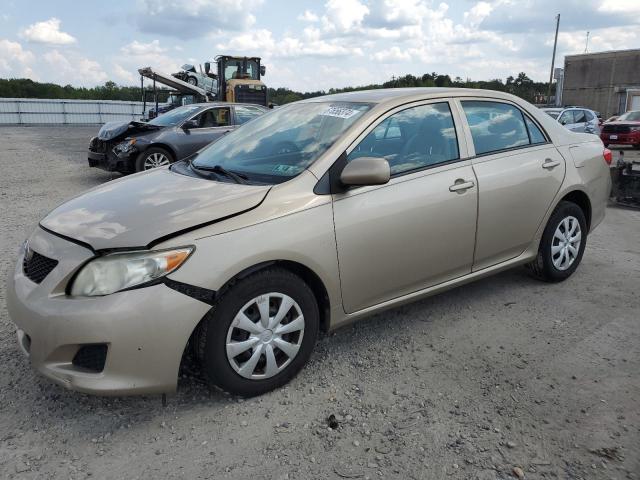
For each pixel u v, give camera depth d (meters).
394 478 2.41
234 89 19.44
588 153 4.76
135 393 2.63
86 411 2.89
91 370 2.61
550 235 4.49
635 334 3.78
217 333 2.79
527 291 4.55
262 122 4.12
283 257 2.92
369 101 3.66
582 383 3.15
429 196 3.53
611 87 47.56
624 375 3.24
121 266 2.59
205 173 3.51
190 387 3.12
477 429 2.73
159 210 2.89
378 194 3.32
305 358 3.15
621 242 6.22
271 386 3.03
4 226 6.88
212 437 2.69
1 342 3.60
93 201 3.25
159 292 2.59
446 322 3.97
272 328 2.97
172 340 2.63
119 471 2.45
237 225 2.82
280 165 3.34
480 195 3.82
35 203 8.55
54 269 2.69
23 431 2.72
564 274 4.68
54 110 38.31
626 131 20.56
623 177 8.55
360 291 3.33
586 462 2.50
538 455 2.55
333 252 3.12
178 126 10.36
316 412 2.88
